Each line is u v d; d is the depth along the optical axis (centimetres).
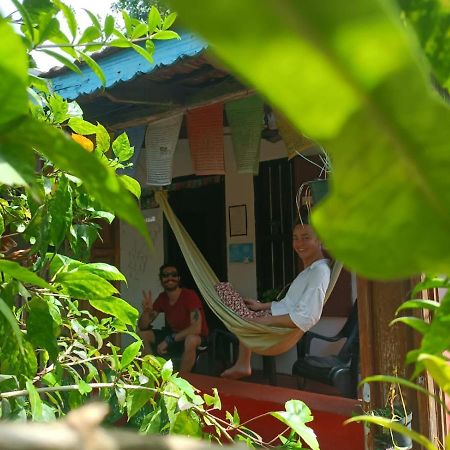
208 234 650
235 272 619
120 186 43
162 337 553
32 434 26
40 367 181
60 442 26
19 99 40
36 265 146
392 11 29
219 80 329
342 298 534
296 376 493
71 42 162
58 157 44
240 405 386
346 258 43
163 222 683
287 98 33
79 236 180
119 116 372
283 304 431
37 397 123
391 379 70
